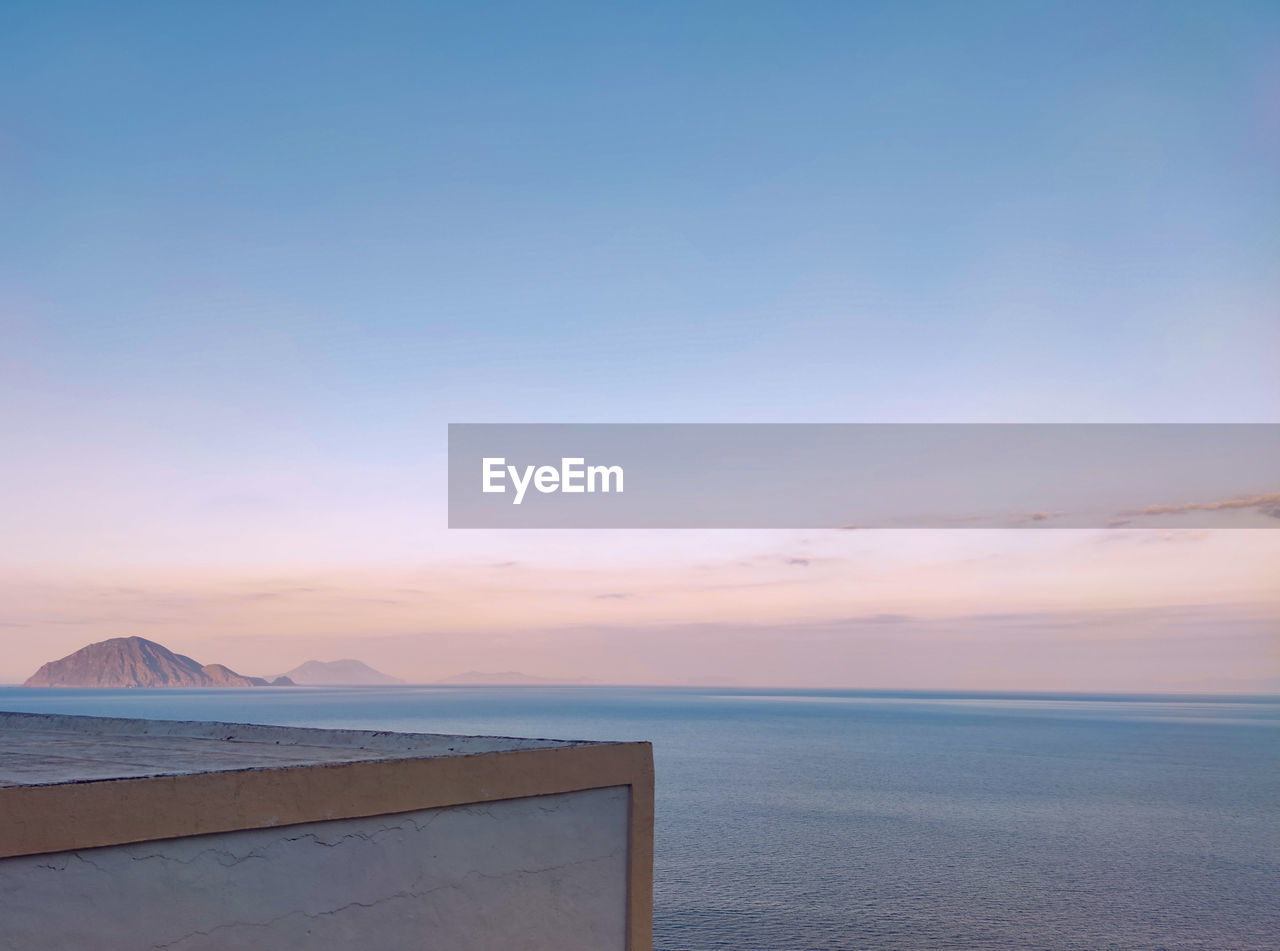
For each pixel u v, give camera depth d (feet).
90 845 13.48
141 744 25.35
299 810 15.75
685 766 458.91
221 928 14.84
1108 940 157.89
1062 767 457.27
